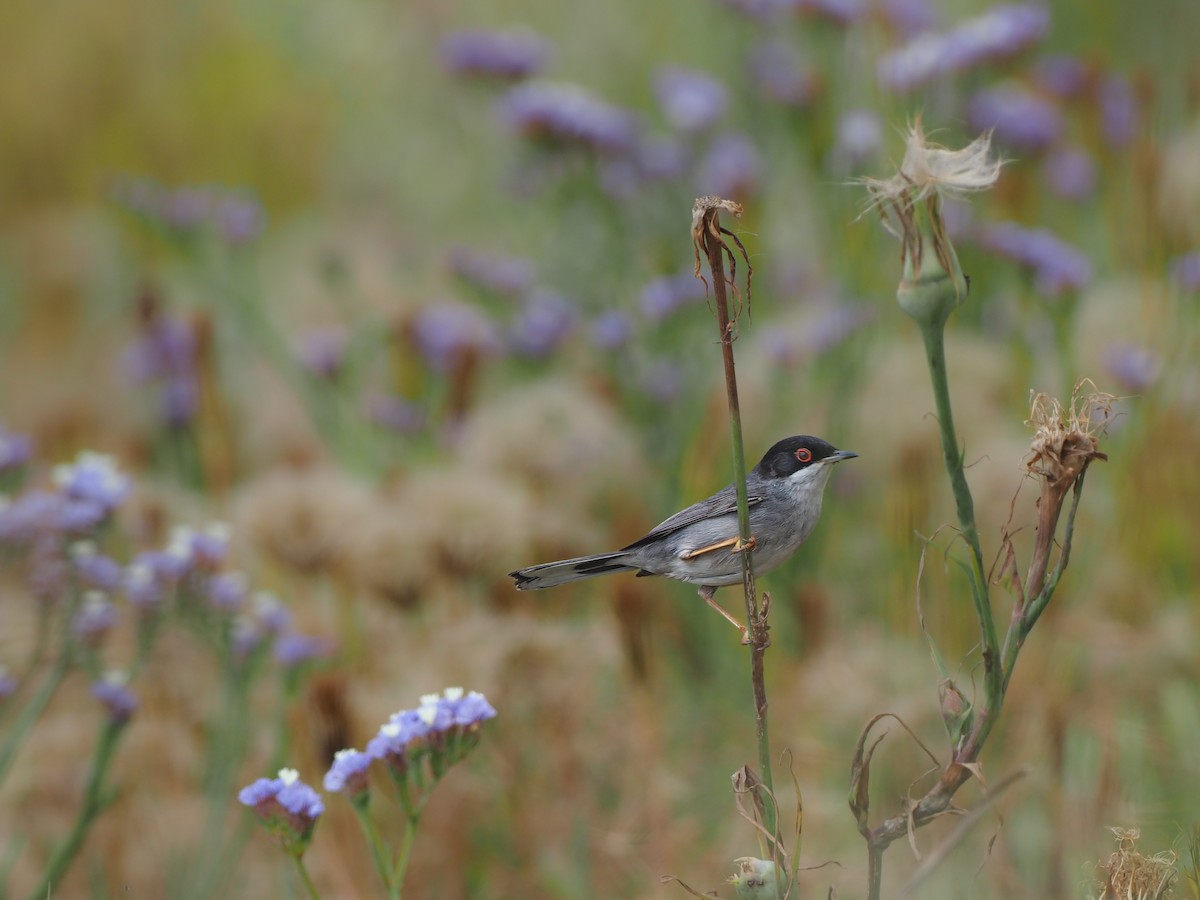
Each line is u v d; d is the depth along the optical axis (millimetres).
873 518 11711
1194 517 11188
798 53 15148
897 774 8781
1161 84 14336
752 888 5250
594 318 15031
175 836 9430
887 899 7941
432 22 20156
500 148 18203
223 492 13164
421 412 13633
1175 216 12391
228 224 15133
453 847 9414
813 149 13898
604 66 19281
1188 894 6527
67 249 19156
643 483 12906
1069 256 12445
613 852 9359
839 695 9641
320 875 9273
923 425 11820
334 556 10656
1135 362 11828
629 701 10172
